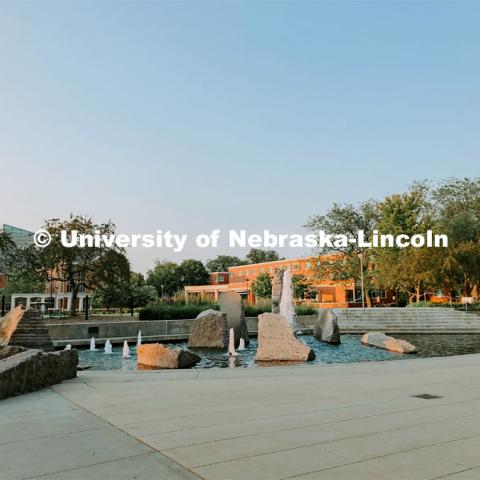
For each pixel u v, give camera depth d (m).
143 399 7.17
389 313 33.41
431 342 23.12
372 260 53.50
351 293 67.94
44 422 5.68
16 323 15.31
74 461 4.18
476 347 20.39
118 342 23.02
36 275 33.00
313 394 7.57
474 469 3.94
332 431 5.18
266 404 6.75
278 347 15.71
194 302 32.91
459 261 39.94
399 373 10.09
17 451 4.49
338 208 57.34
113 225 34.03
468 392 7.74
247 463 4.09
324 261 58.09
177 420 5.74
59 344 21.66
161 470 3.93
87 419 5.82
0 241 33.81
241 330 21.95
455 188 51.97
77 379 9.21
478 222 44.62
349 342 22.48
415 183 52.94
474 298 45.12
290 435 5.01
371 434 5.05
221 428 5.32
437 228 44.69
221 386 8.39
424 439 4.85
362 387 8.27
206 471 3.89
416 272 41.62
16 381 7.52
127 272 34.28
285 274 28.67
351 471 3.88
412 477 3.75
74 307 33.97
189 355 14.93
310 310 33.19
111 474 3.84
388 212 52.25
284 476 3.77
